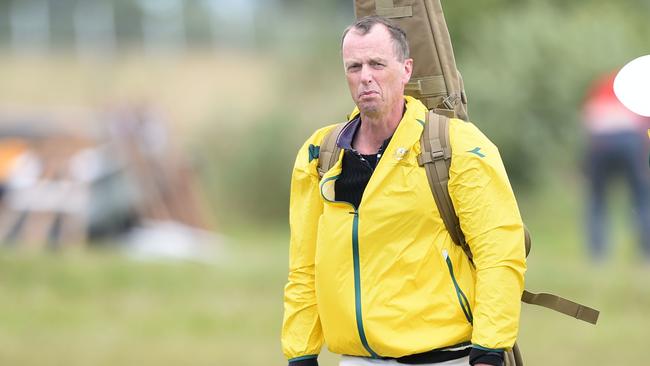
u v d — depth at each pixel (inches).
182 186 2541.8
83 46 4478.3
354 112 501.7
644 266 1654.8
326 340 497.0
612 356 1070.4
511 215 466.6
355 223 477.1
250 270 1664.6
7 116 2500.0
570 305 498.3
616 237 2020.2
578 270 1544.0
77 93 3622.0
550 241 2134.6
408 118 475.5
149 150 2498.8
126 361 1097.4
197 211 2536.9
